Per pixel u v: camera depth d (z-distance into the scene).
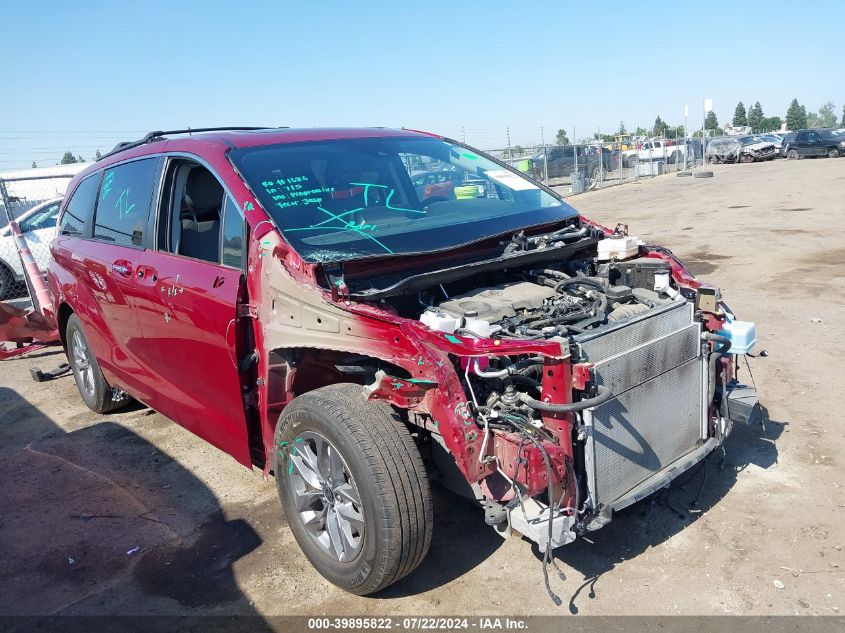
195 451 4.98
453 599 3.14
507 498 2.90
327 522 3.23
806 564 3.21
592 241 4.08
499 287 3.69
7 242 11.12
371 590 3.06
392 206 3.94
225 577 3.44
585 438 2.95
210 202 4.03
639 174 32.75
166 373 4.30
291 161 3.91
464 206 4.20
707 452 3.57
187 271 3.89
